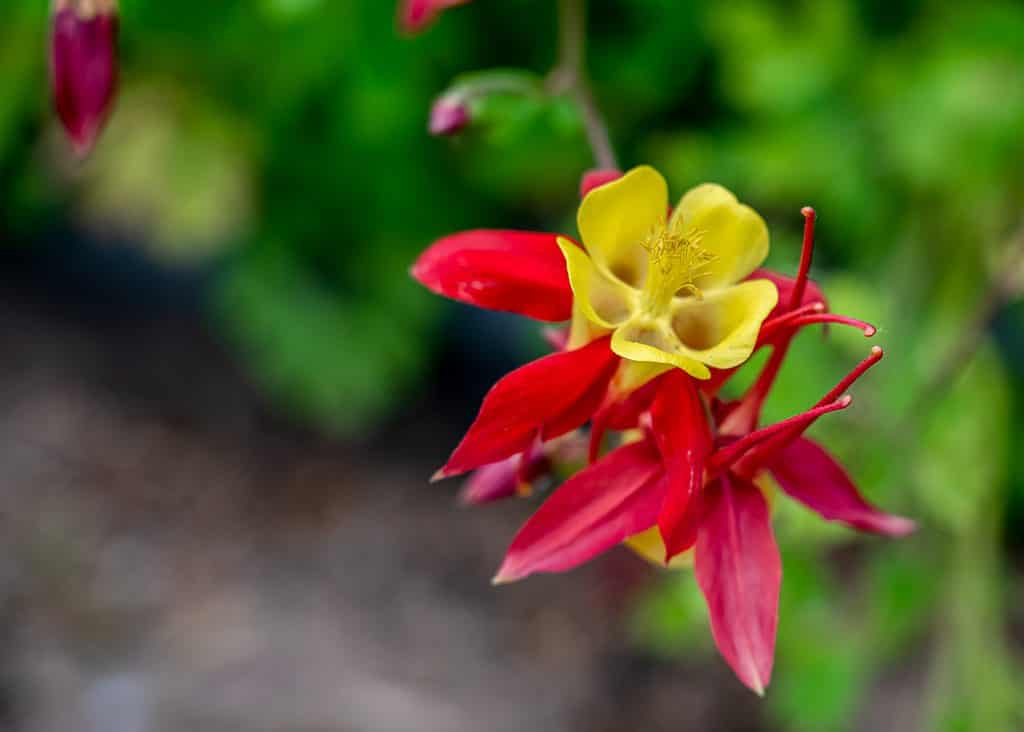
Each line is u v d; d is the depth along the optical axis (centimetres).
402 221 94
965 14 68
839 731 69
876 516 43
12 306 116
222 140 95
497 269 43
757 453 42
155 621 89
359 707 82
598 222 43
